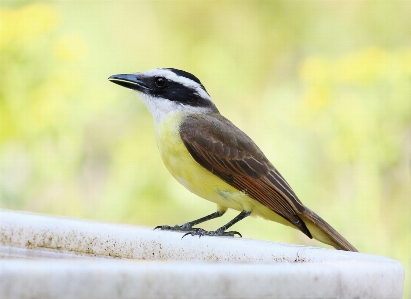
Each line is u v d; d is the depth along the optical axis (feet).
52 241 22.67
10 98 42.16
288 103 49.11
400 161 42.39
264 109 50.49
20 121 42.11
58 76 43.04
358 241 41.63
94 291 13.21
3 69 42.32
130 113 47.93
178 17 55.83
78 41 44.29
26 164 42.88
